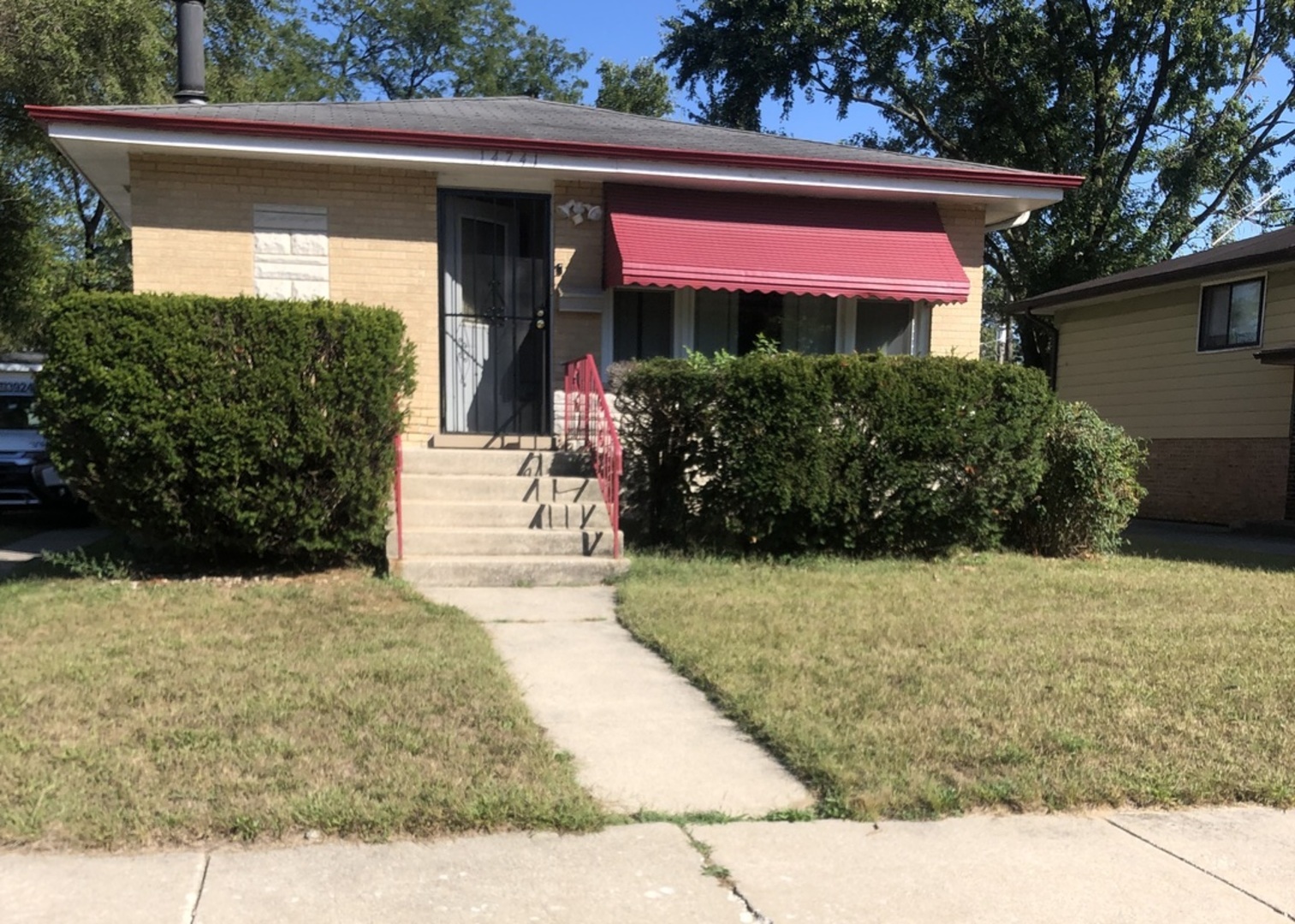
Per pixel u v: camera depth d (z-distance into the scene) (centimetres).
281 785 364
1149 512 1802
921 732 438
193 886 302
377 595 697
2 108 1758
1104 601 754
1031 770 400
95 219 2541
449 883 310
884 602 713
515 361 1050
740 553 883
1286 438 1523
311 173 963
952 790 380
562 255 1023
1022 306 2047
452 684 490
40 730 415
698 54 2797
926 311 1104
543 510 844
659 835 346
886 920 296
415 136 927
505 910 295
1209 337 1675
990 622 660
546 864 323
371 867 318
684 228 997
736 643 582
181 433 703
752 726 448
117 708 444
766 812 367
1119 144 2588
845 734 433
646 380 889
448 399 1028
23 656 528
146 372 692
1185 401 1723
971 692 497
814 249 1009
